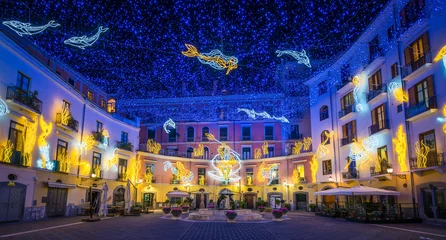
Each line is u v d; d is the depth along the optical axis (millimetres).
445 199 19047
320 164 34969
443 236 14164
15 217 18969
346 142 30562
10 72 18656
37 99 20516
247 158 45031
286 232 16031
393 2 23578
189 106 47188
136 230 16125
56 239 12578
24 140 19859
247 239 13578
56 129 23438
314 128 36438
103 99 36719
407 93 22406
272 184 41562
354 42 28812
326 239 13586
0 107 17656
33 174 20703
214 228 17719
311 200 36812
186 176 42781
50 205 22641
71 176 25766
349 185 30234
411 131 22062
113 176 32875
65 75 28750
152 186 39250
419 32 21328
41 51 25609
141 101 47094
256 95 46469
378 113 26141
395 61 23703
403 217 22156
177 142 46094
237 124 46406
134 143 37750
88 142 28203
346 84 30516
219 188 44281
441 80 19469
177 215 23969
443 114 19219
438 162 19094
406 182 22422
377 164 25547
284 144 44594
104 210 25312
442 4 19359
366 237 14078
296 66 45750
